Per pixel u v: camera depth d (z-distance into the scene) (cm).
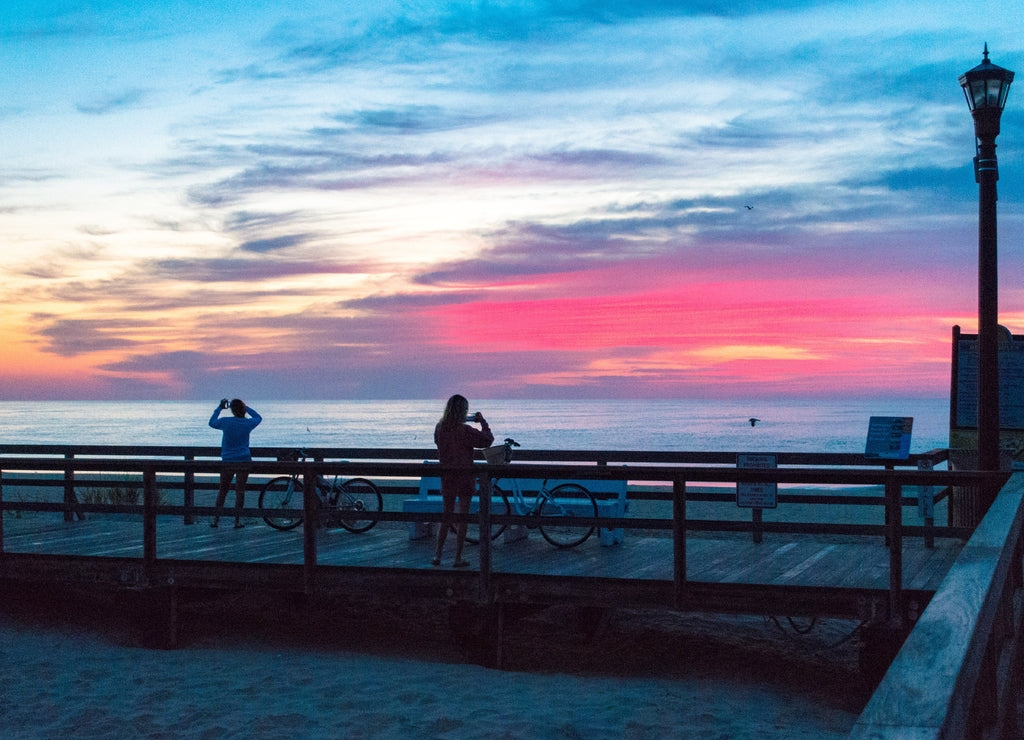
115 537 1161
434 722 716
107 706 758
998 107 891
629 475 836
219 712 743
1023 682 593
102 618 1080
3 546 1052
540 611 1091
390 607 1131
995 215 896
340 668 880
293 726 712
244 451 1243
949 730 209
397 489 1180
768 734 701
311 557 927
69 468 1337
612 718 732
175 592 971
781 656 947
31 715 739
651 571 889
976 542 459
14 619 1058
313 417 17775
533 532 1145
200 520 1318
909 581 813
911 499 1027
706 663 920
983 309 896
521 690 811
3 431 11675
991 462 885
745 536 1130
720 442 8869
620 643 991
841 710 771
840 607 785
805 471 791
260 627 1049
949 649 256
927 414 19500
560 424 12912
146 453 1327
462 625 888
